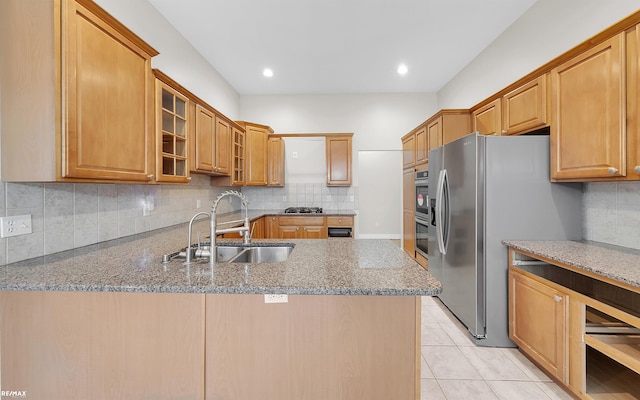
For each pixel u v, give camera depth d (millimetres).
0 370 1209
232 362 1211
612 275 1340
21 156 1260
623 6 1854
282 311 1203
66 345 1201
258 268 1363
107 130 1472
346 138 4488
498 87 3143
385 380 1205
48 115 1234
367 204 6988
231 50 3385
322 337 1202
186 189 3119
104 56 1446
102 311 1196
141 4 2424
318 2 2549
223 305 1202
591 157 1715
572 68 1849
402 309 1196
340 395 1210
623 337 1434
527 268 2037
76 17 1287
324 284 1124
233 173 3590
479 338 2262
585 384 1535
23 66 1242
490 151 2182
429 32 3041
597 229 2074
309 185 4906
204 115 2748
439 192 2736
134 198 2309
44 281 1146
